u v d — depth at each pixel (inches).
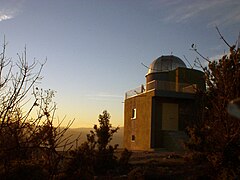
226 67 355.9
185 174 546.3
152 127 1232.2
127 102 1471.5
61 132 264.4
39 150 278.7
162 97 1249.4
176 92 1237.7
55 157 281.0
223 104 354.9
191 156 491.2
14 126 238.2
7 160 263.3
